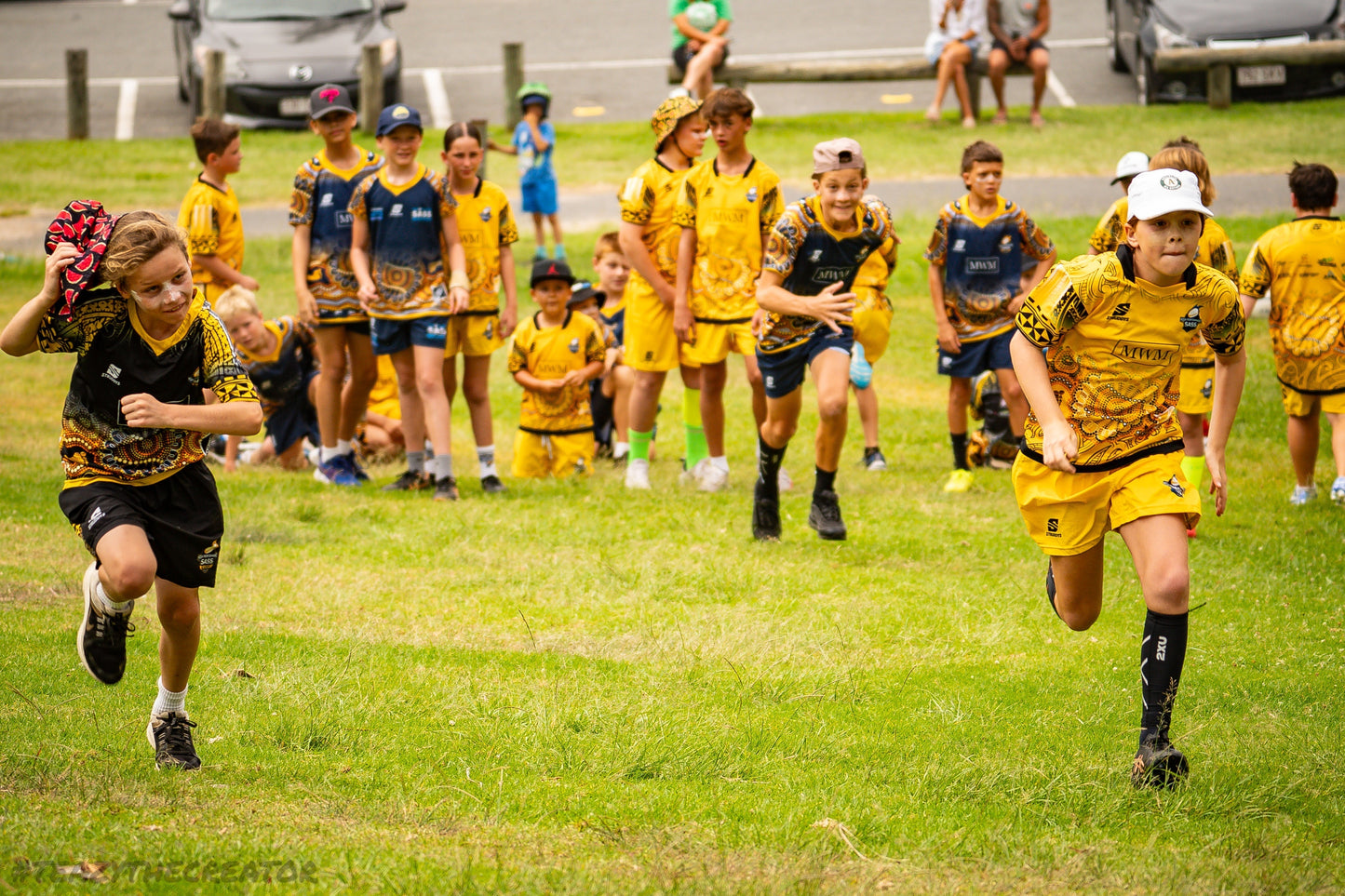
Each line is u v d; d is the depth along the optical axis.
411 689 19.70
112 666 16.14
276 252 62.00
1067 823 15.16
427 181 32.28
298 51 83.38
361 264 32.91
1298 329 31.25
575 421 37.88
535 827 14.57
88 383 15.55
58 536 27.80
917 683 20.45
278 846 13.48
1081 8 114.81
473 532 29.53
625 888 12.73
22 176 74.44
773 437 28.22
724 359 33.84
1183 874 13.50
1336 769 16.77
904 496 33.69
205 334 15.72
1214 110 83.12
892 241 29.75
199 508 15.95
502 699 19.30
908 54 99.50
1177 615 16.41
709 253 33.22
